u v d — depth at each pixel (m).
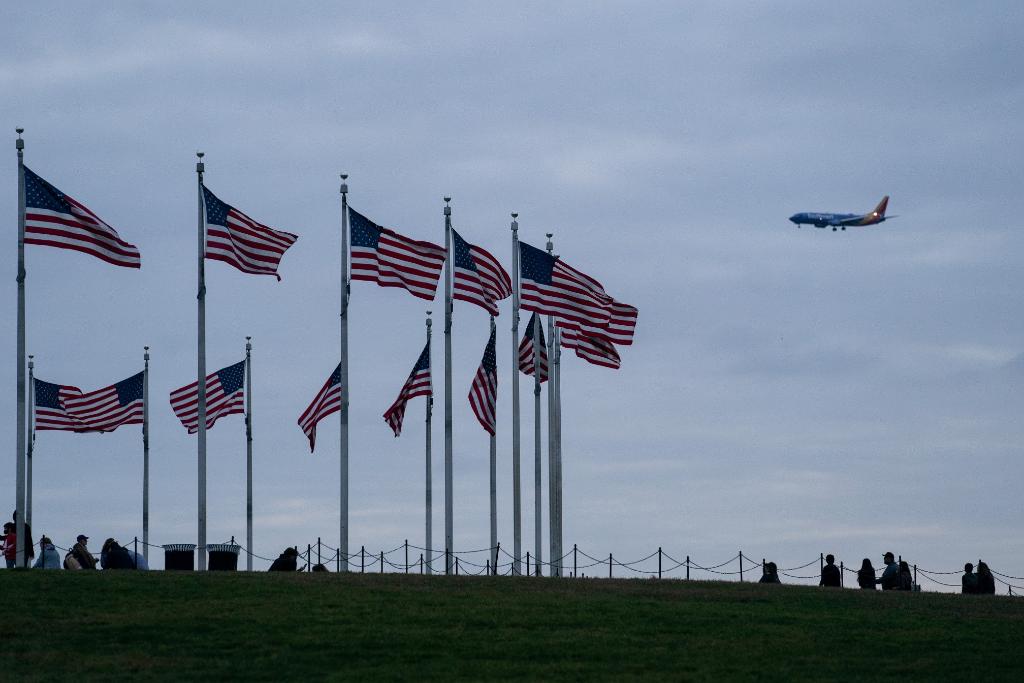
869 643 40.09
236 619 40.62
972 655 38.62
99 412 72.81
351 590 46.12
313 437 67.12
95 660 35.78
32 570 48.72
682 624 42.28
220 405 71.31
